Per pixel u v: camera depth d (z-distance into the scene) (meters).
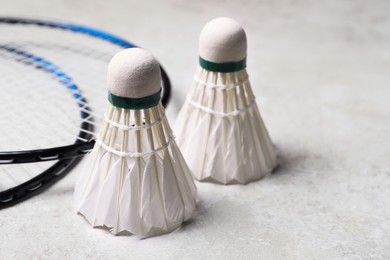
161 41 0.63
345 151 0.47
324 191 0.43
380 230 0.40
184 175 0.39
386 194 0.43
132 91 0.35
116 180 0.37
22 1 0.69
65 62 0.57
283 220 0.40
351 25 0.68
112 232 0.39
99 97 0.51
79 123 0.48
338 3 0.73
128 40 0.62
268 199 0.42
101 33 0.55
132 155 0.37
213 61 0.39
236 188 0.43
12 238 0.38
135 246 0.38
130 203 0.37
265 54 0.61
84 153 0.41
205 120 0.41
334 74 0.58
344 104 0.53
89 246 0.38
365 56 0.61
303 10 0.71
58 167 0.42
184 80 0.56
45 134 0.46
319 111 0.52
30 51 0.59
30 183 0.41
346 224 0.40
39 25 0.57
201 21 0.68
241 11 0.71
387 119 0.51
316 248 0.38
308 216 0.41
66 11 0.68
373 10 0.72
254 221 0.40
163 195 0.38
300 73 0.58
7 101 0.50
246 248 0.38
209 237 0.39
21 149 0.44
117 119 0.37
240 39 0.39
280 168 0.45
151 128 0.37
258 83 0.56
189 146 0.42
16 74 0.54
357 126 0.50
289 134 0.49
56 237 0.39
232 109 0.41
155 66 0.36
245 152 0.42
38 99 0.51
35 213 0.40
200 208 0.41
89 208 0.39
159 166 0.38
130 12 0.69
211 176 0.42
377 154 0.47
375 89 0.55
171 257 0.38
